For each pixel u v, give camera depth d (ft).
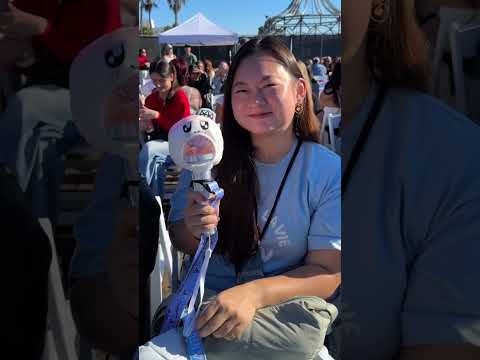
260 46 4.47
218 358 4.00
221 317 3.97
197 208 4.23
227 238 4.66
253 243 4.66
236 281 4.73
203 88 18.20
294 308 4.05
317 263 4.53
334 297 4.45
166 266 5.84
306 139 4.71
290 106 4.45
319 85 12.72
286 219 4.61
